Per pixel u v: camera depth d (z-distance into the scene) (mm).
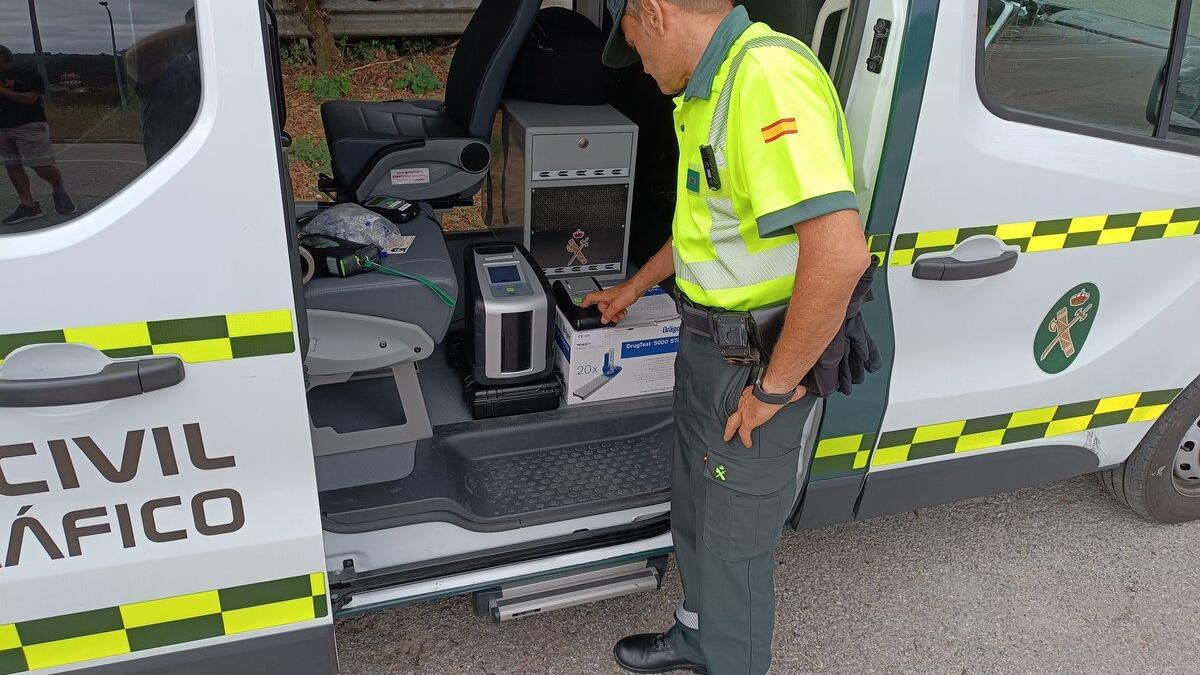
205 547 1630
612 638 2379
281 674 1801
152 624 1657
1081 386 2338
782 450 1795
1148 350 2373
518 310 2416
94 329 1415
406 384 2352
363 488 2168
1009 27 1843
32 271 1355
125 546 1577
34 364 1408
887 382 2070
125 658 1667
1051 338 2240
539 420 2521
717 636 1974
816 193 1442
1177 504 2785
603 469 2346
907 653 2367
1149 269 2264
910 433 2186
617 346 2570
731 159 1568
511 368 2486
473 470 2293
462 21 6332
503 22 3082
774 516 1859
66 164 1357
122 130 1366
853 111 1818
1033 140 1960
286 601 1735
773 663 2322
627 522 2207
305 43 5965
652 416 2594
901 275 1961
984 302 2096
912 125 1798
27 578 1535
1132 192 2109
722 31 1560
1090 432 2447
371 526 1973
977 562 2699
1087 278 2188
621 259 3221
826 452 2104
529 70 3174
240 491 1617
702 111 1612
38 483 1478
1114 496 2842
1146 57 2023
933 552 2734
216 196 1404
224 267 1445
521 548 2084
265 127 1397
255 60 1369
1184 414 2564
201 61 1354
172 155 1380
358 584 1923
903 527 2838
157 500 1564
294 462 1635
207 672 1733
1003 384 2229
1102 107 2035
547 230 3078
